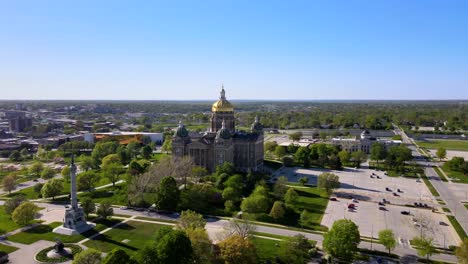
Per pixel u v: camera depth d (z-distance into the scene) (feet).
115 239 488.02
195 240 402.52
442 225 566.77
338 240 421.18
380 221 579.07
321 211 623.36
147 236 499.51
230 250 381.81
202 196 636.89
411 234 525.34
